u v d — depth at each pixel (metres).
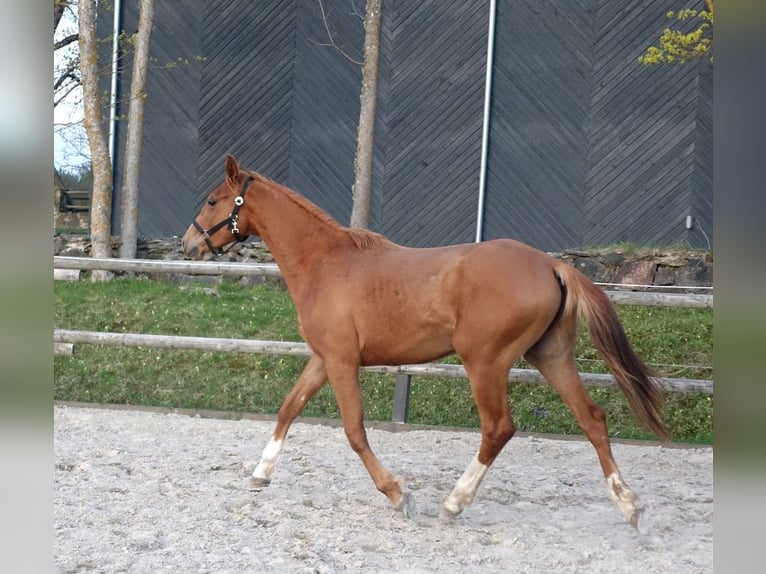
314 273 4.68
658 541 4.20
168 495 4.87
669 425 7.29
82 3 11.24
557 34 12.42
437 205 12.88
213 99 13.44
